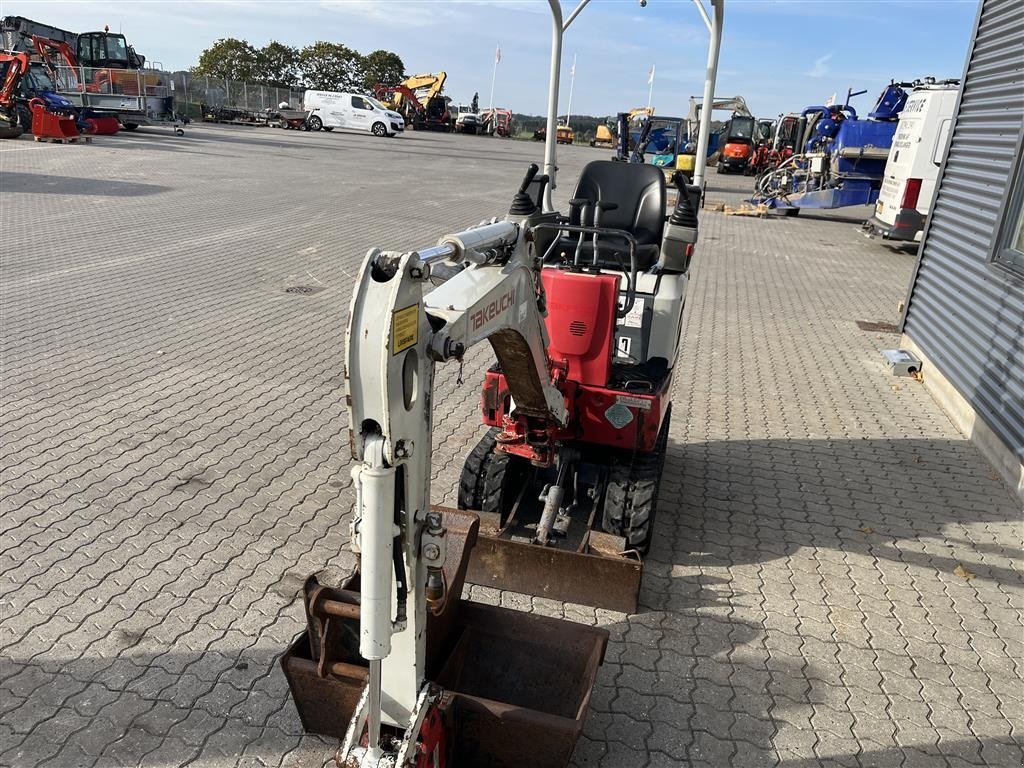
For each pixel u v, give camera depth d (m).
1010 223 6.52
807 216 22.19
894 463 6.12
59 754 3.04
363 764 2.38
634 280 4.38
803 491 5.57
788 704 3.52
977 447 6.44
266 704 3.35
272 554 4.43
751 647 3.88
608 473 4.64
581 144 59.47
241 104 48.12
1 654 3.54
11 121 25.52
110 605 3.91
